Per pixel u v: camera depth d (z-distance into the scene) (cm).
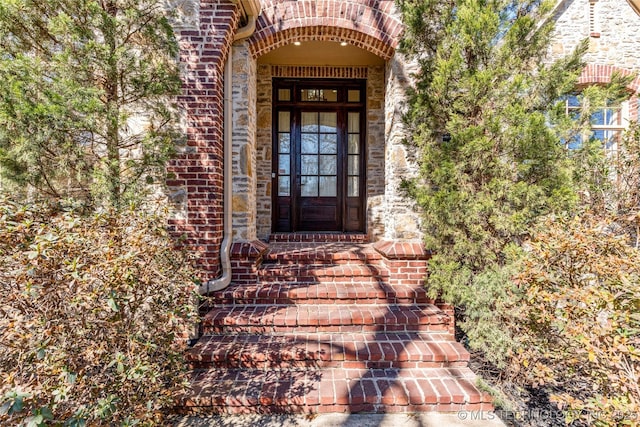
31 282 186
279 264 434
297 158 594
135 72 280
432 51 338
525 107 298
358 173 600
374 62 553
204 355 296
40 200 257
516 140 280
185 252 305
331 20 409
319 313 345
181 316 258
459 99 306
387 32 411
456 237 310
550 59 484
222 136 391
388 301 374
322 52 520
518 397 272
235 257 394
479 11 290
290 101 587
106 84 278
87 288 207
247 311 351
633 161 393
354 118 598
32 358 181
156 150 298
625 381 194
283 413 263
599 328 208
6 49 252
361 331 339
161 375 238
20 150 233
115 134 286
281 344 313
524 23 285
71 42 253
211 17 363
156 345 233
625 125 512
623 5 495
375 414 263
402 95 411
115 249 231
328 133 597
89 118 246
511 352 271
